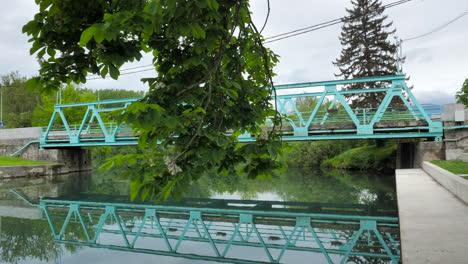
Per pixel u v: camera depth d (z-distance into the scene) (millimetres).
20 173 25172
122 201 14406
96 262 5914
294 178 22656
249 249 6555
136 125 1572
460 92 25203
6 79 61281
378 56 33719
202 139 2127
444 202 6035
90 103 25391
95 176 27484
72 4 1825
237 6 2096
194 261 5844
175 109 2072
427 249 3189
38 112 42594
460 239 3514
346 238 7129
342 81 17828
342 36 37312
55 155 29484
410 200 6418
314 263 5410
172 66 2283
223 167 2291
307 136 17984
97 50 1912
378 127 17250
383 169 25156
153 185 1929
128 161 1957
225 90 2252
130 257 6219
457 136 15211
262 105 2908
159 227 9031
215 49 2471
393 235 7242
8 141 30922
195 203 13273
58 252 6664
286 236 7590
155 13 1518
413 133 16250
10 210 12195
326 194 14297
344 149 34281
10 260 6133
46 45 1975
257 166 2379
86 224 9648
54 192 17250
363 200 12422
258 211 11039
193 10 1720
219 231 8383
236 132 2771
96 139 25312
